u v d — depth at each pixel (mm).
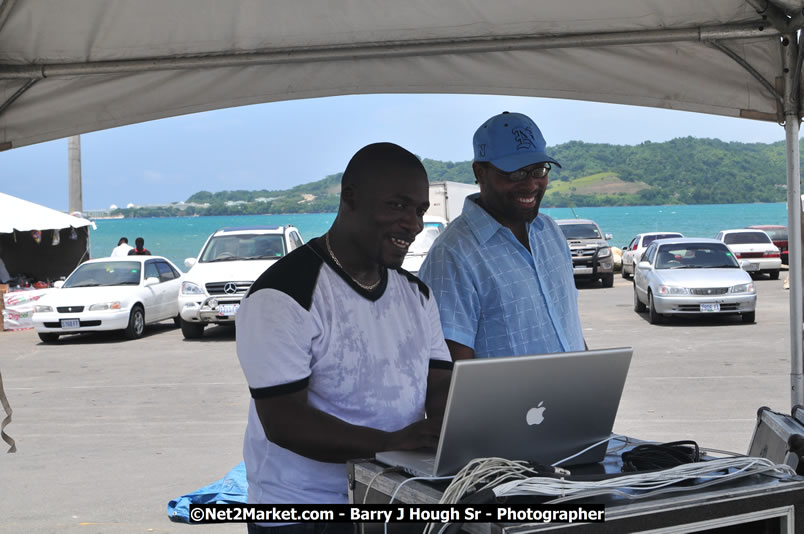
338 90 4137
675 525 1550
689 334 12961
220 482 5344
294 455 2135
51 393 9469
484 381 1759
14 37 3619
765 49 3914
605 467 2010
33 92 3924
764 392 8359
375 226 2062
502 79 4129
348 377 2109
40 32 3594
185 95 4047
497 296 2883
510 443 1870
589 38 3855
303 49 3885
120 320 14195
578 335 3141
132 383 10016
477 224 2934
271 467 2164
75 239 21234
